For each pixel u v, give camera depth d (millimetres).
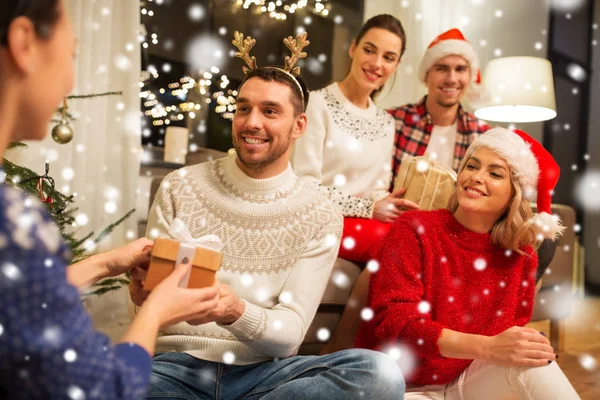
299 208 1402
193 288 967
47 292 633
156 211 1397
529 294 1625
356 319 1909
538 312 2574
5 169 1608
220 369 1291
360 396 1159
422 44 3736
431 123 2434
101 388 658
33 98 670
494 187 1545
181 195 1396
